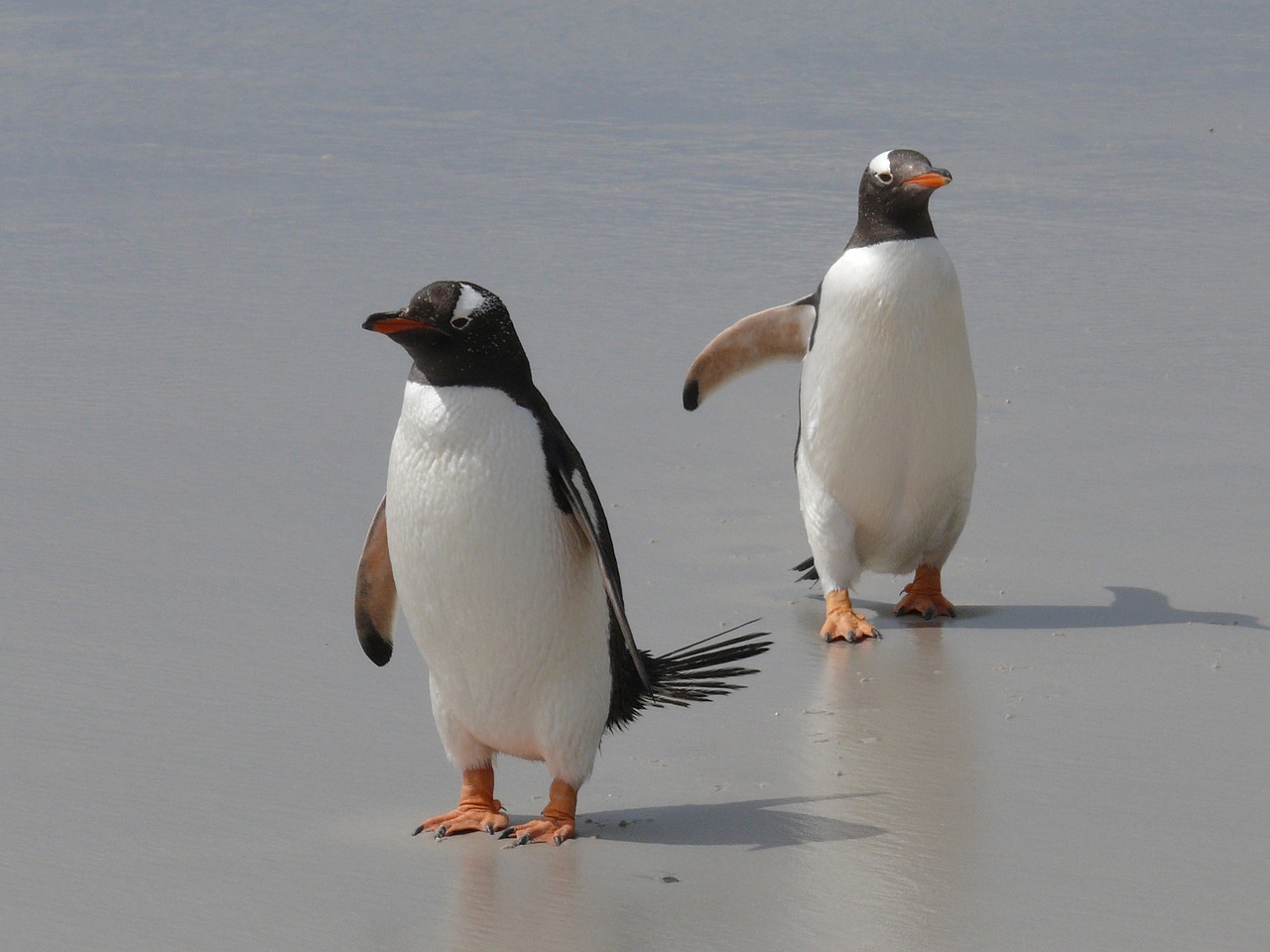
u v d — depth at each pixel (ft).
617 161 156.15
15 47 221.05
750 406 90.27
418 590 40.32
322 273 118.62
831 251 122.62
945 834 40.93
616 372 94.99
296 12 246.68
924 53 214.48
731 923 35.45
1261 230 128.36
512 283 114.93
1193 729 48.93
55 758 47.03
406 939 34.94
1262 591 63.31
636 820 42.42
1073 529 71.31
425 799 44.50
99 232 130.21
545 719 40.96
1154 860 39.14
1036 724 49.70
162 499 74.02
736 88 193.88
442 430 39.14
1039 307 107.96
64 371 94.63
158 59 214.28
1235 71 198.18
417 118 179.73
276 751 47.93
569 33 232.12
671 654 45.55
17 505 72.59
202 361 97.19
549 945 34.42
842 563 61.77
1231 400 88.94
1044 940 34.60
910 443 61.00
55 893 37.73
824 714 51.21
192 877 38.60
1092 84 192.44
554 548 39.65
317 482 77.05
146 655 55.83
